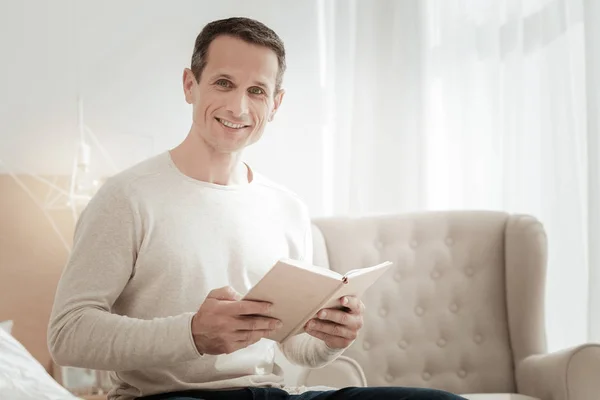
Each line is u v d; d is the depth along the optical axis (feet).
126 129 10.61
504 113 9.67
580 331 8.89
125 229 5.15
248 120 5.52
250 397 5.18
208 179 5.61
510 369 8.41
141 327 4.78
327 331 5.12
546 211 9.28
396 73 10.64
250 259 5.57
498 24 9.89
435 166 10.59
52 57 10.36
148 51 10.75
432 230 8.86
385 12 10.74
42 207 9.98
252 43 5.53
